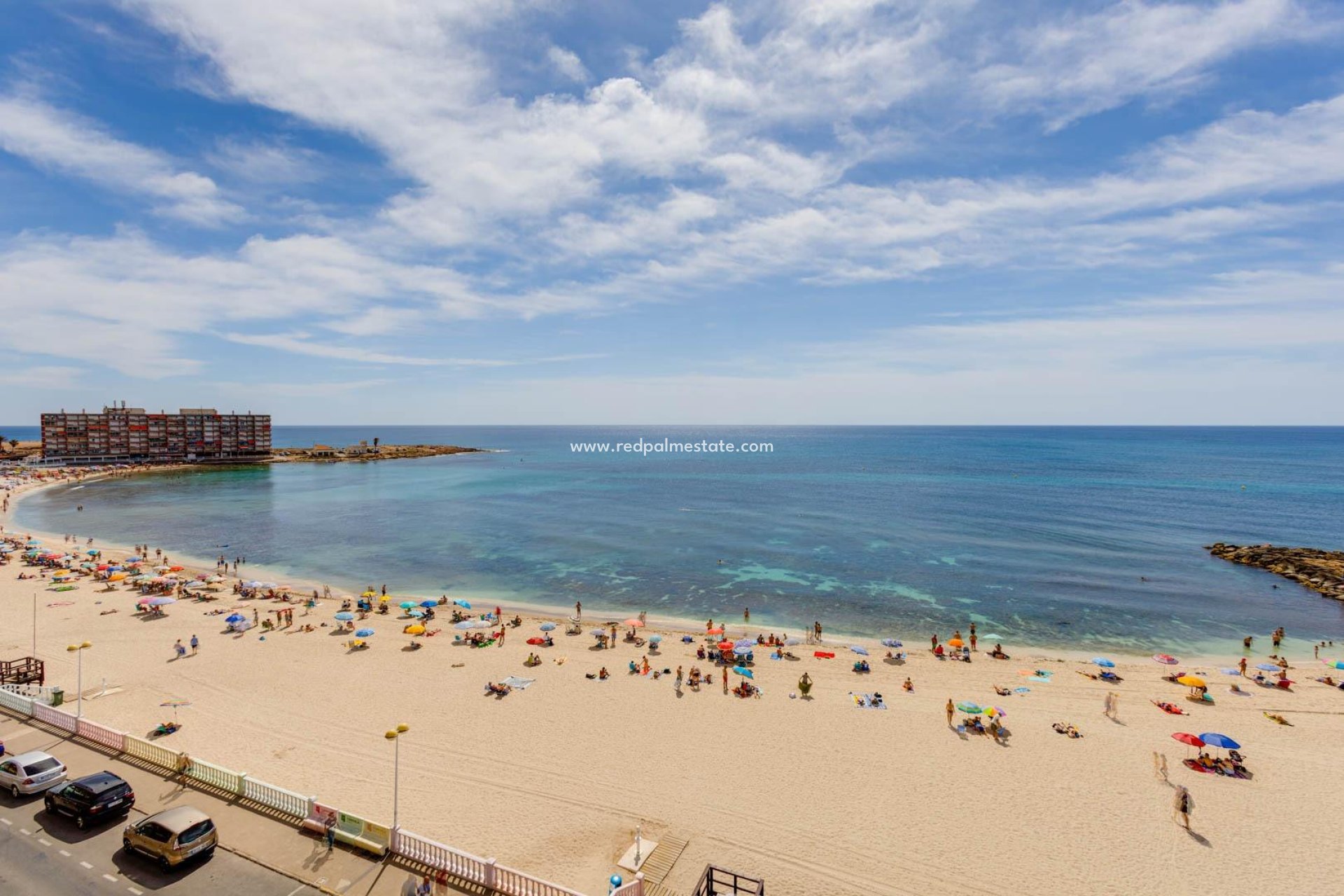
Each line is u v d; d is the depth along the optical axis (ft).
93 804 65.26
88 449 612.29
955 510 356.38
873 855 71.61
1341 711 114.83
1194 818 80.69
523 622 164.76
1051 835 76.54
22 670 109.29
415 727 102.63
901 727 105.70
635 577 216.33
